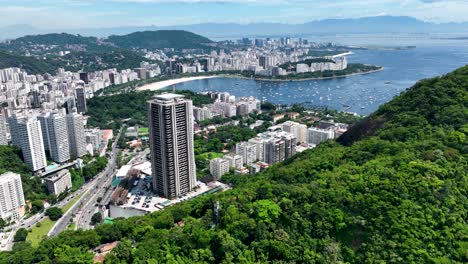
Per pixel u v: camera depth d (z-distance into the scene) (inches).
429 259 4872.0
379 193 5851.4
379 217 5516.7
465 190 5664.4
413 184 5767.7
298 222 5979.3
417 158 6520.7
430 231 5177.2
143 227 7431.1
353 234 5639.8
